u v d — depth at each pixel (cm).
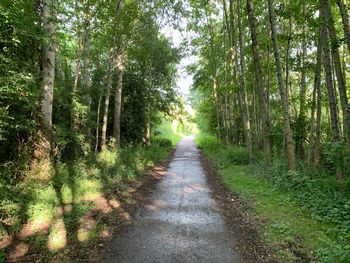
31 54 912
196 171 1463
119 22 1393
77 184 887
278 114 2122
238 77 1977
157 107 2658
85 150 1273
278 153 1631
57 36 1067
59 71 1409
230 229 628
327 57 883
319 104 1213
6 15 672
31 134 910
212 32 2453
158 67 2447
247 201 828
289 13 1162
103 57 1975
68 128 1200
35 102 839
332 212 637
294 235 572
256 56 1261
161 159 2002
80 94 1397
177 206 805
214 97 2886
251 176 1163
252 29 1250
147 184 1109
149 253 512
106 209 752
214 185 1102
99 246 540
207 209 776
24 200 696
